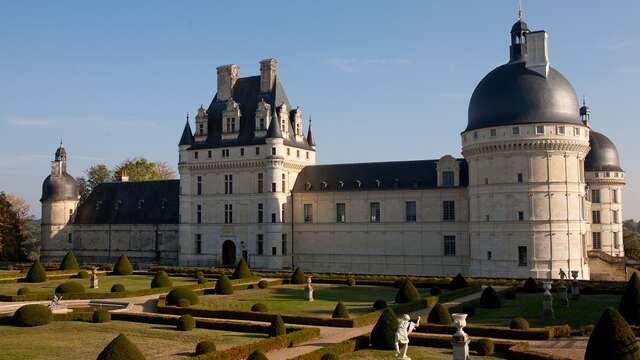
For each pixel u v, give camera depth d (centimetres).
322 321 4528
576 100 8006
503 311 5106
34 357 3334
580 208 7888
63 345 3681
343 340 3806
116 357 2680
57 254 12450
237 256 10219
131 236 11756
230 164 10275
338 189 9800
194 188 10694
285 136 10219
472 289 6694
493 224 7956
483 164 8081
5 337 3947
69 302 5875
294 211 10194
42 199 12538
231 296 6344
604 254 9038
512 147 7775
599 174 10725
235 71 10788
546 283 4844
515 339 3903
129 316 4706
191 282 7919
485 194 8044
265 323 4516
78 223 12375
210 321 4397
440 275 8975
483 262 8075
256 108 10338
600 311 5012
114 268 9075
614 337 2722
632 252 13350
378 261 9444
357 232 9638
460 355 3100
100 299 6128
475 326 4116
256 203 10088
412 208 9275
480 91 8175
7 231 12206
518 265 7775
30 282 7812
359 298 6184
